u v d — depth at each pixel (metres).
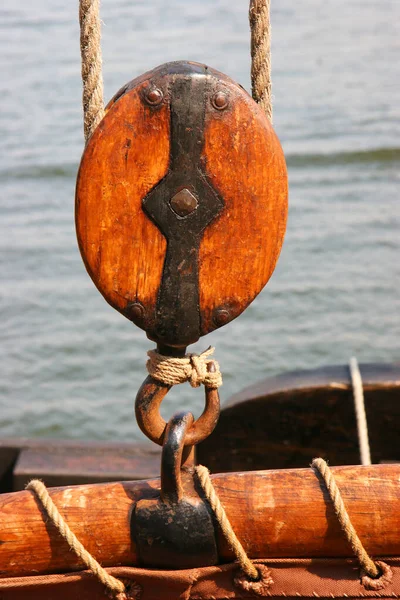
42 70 27.42
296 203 15.16
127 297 1.73
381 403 3.13
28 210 15.19
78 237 1.69
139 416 1.74
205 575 1.74
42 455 3.47
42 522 1.75
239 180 1.67
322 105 22.11
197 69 1.62
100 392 9.59
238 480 1.76
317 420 3.17
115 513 1.75
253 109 1.64
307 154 17.50
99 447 3.49
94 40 1.74
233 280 1.75
